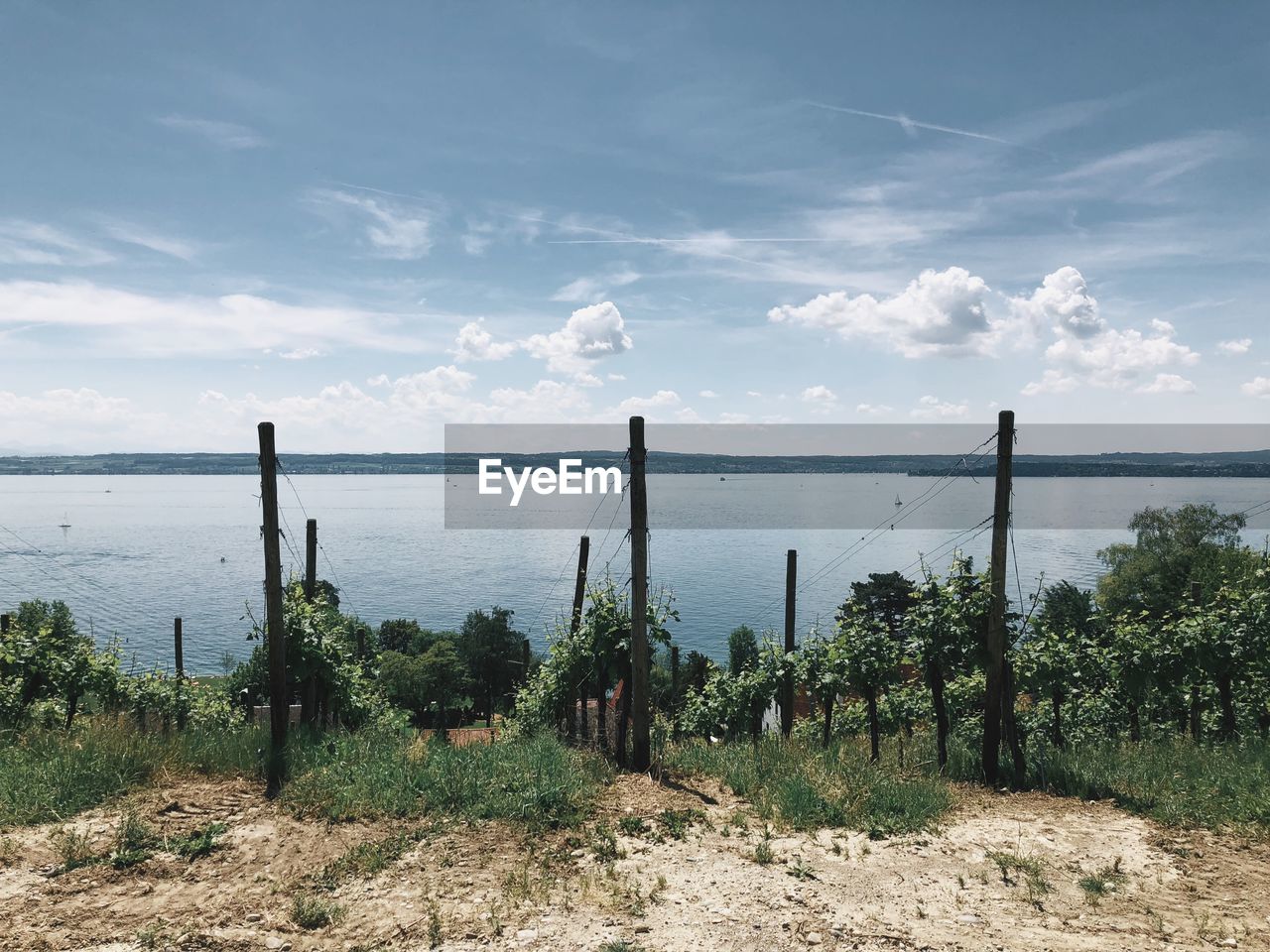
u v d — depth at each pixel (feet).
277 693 33.47
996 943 18.95
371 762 31.58
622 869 23.50
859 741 50.85
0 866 21.79
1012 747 36.81
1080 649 50.44
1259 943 18.95
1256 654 46.80
